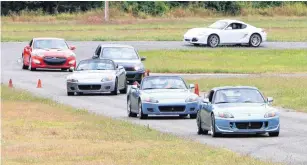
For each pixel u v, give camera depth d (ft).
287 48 501.15
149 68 392.06
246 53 473.67
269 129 181.37
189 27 647.56
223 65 415.23
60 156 146.92
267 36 574.56
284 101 267.39
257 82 328.70
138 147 158.40
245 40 512.63
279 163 136.98
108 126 196.44
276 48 502.79
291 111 243.19
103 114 237.86
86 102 273.75
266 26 652.48
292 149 159.53
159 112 222.89
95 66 306.76
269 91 297.74
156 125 209.67
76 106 260.01
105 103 271.08
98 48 355.77
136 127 195.21
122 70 306.76
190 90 232.73
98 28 640.58
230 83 326.65
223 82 331.77
